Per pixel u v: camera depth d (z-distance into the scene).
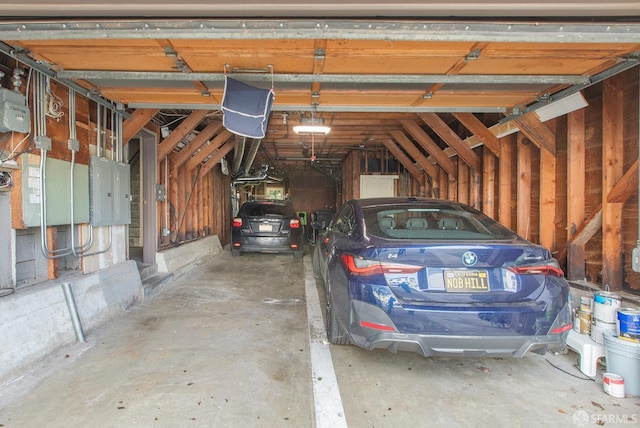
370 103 4.20
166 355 2.92
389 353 3.02
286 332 3.49
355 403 2.27
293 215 8.11
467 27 2.25
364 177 10.56
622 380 2.34
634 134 3.25
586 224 3.55
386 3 2.05
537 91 3.65
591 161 3.72
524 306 2.30
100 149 3.99
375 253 2.45
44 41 2.55
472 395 2.37
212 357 2.90
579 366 2.74
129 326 3.61
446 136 6.09
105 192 4.01
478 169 5.98
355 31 2.26
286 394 2.36
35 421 2.01
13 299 2.65
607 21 2.20
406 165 8.96
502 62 2.91
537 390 2.44
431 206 3.33
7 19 2.20
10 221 2.85
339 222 3.99
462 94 3.73
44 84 3.09
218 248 9.06
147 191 5.64
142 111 4.64
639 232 2.72
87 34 2.28
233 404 2.22
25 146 2.89
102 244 4.04
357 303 2.45
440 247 2.35
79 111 3.64
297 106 4.32
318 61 2.91
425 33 2.27
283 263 7.48
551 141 4.15
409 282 2.35
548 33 2.26
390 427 2.03
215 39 2.39
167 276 5.45
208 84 3.54
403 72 3.18
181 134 5.85
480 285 2.33
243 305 4.41
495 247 2.35
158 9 2.12
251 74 3.19
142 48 2.66
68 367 2.68
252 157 8.68
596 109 3.65
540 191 4.26
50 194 3.18
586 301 2.92
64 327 3.04
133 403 2.21
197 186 8.31
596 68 3.02
